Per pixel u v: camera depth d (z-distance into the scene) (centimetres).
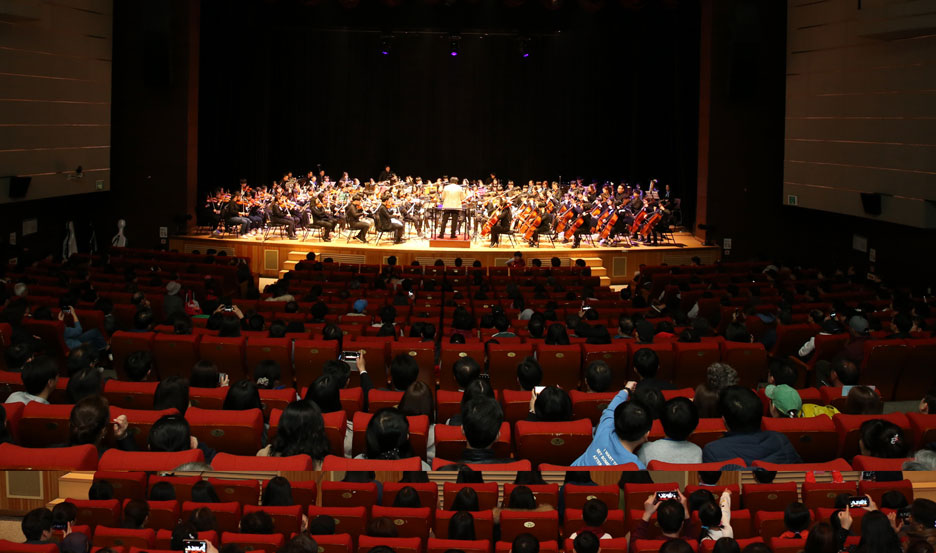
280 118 3138
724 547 435
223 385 833
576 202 2427
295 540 427
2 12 1791
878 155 1983
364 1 2919
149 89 2397
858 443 668
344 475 553
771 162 2442
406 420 580
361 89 3173
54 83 2061
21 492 516
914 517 442
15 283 1436
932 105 1794
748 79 2359
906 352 1052
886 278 2067
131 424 664
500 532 524
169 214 2434
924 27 1761
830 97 2164
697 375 1050
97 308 1225
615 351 1017
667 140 2847
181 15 2378
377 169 3209
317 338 1074
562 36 3100
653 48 2864
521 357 1006
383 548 434
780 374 805
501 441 657
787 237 2461
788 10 2338
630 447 553
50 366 703
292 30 3053
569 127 3139
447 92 3197
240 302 1341
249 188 2603
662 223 2420
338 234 2530
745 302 1434
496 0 2928
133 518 498
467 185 2750
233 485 548
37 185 2003
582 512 522
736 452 558
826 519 502
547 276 1866
